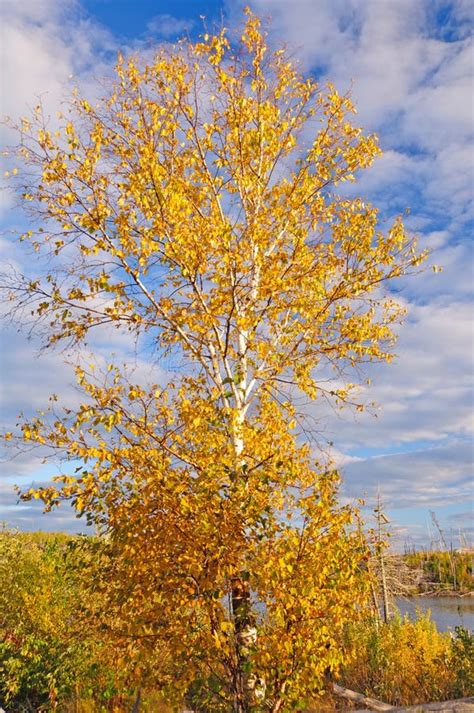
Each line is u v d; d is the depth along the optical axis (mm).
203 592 5535
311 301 7984
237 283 7066
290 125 8500
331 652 5816
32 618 10461
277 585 5598
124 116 7844
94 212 7258
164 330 8086
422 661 13227
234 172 8242
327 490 6047
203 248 7258
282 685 5703
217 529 5523
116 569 6191
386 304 8961
